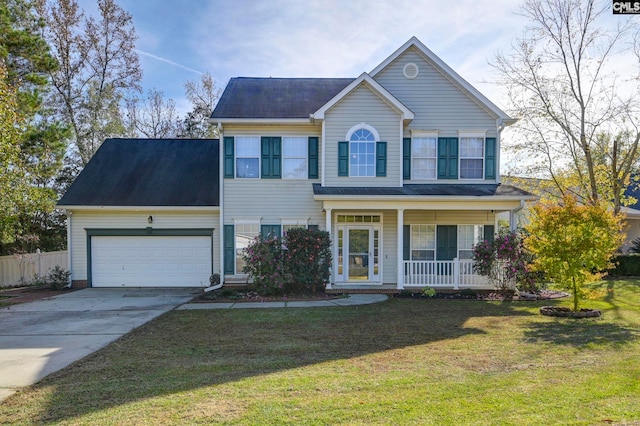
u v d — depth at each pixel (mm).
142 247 15500
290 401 4461
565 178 19875
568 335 7418
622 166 18406
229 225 14680
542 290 12953
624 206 20875
